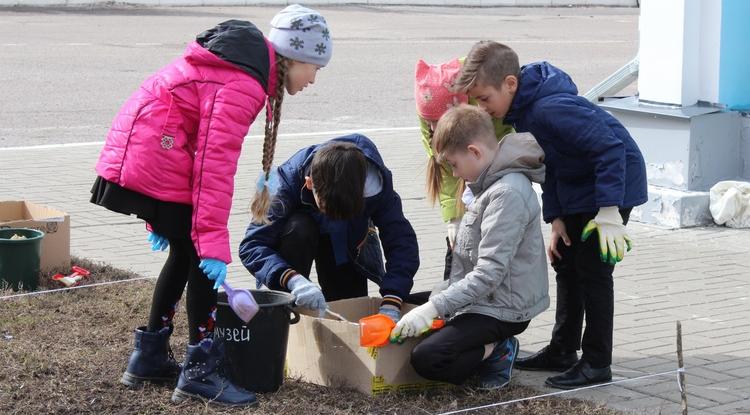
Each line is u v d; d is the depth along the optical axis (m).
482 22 29.81
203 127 4.47
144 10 29.11
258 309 4.69
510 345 5.20
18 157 11.23
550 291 6.91
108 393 4.88
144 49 20.69
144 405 4.75
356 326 4.89
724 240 8.42
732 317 6.41
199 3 31.06
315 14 4.77
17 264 6.42
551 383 5.22
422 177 10.67
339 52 21.80
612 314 5.22
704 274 7.42
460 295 4.84
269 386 4.88
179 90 4.55
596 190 5.00
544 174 5.08
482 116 4.96
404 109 15.30
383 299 5.28
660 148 9.02
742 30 8.91
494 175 4.96
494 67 5.00
